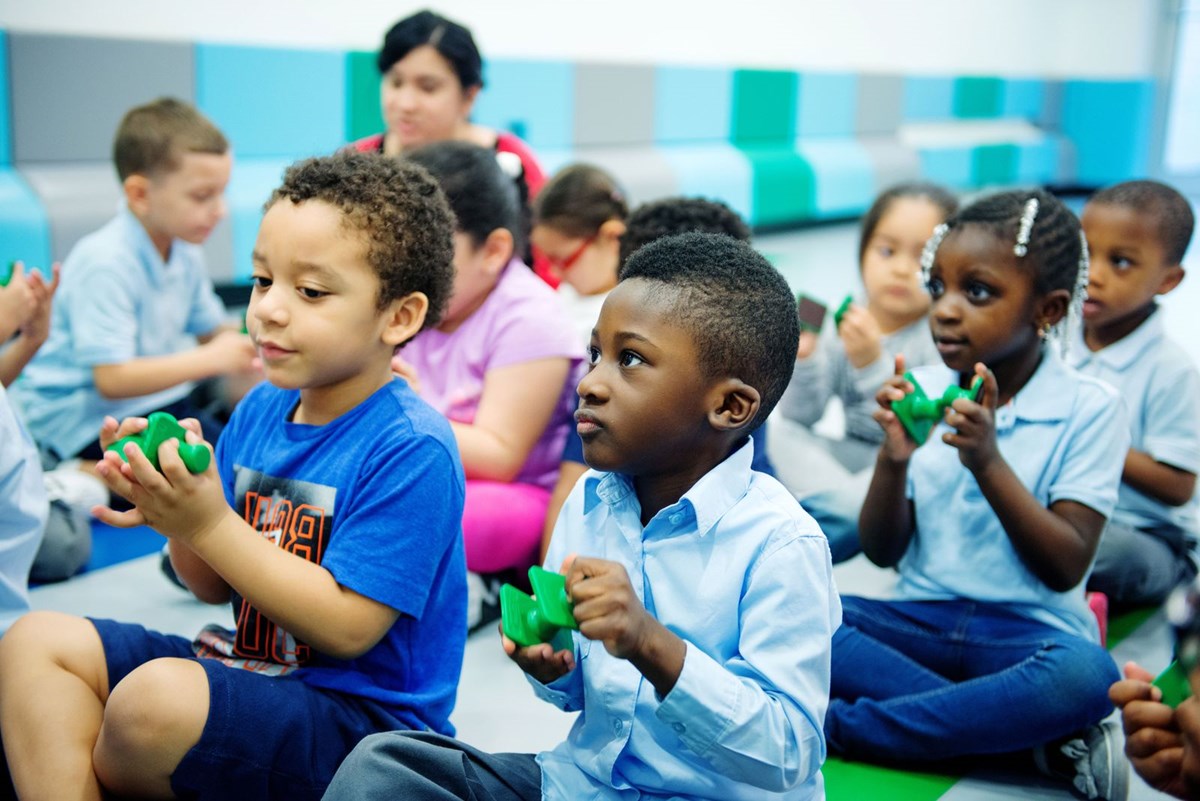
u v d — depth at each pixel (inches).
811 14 207.9
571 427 60.2
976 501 48.7
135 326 72.8
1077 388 48.6
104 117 110.7
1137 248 59.6
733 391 31.5
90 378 71.8
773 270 33.3
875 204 72.9
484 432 57.7
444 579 38.4
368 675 37.5
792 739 29.8
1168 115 256.8
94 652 37.0
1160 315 61.9
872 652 48.6
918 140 226.4
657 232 55.4
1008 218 47.4
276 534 37.7
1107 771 43.4
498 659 55.5
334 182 37.0
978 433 44.3
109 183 108.9
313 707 35.6
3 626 43.8
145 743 33.3
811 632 31.0
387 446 37.1
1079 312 50.6
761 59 200.5
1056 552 45.7
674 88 175.8
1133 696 31.2
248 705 34.3
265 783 34.7
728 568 32.0
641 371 31.0
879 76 215.3
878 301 72.4
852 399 72.9
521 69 150.5
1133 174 255.1
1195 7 250.7
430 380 60.9
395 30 86.8
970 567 48.8
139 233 73.5
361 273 36.5
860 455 71.9
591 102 162.6
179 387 80.7
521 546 58.3
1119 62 261.1
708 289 31.3
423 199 38.7
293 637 37.2
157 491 32.9
